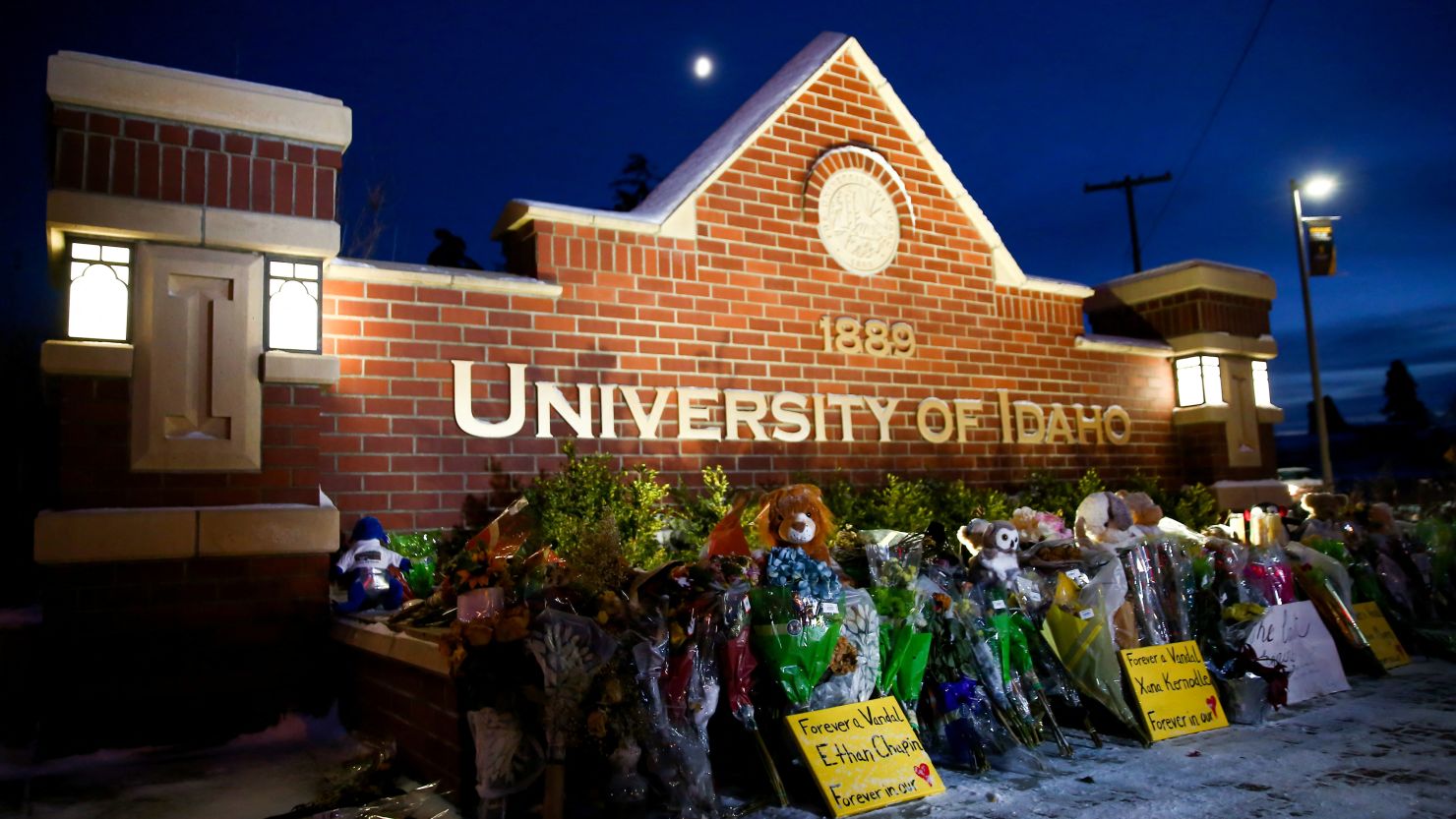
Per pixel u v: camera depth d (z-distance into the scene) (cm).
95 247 642
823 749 487
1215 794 490
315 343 700
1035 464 1177
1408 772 520
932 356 1103
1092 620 606
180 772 573
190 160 662
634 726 455
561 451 841
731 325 955
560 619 454
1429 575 985
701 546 772
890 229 1088
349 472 750
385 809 477
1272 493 1334
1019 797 496
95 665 614
